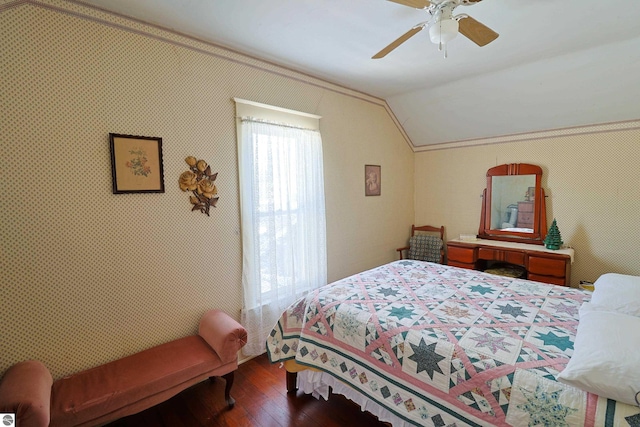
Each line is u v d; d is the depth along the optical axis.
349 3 1.78
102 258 1.84
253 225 2.50
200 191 2.23
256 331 2.57
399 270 2.66
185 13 1.87
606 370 1.07
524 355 1.33
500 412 1.22
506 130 3.55
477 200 3.91
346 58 2.56
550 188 3.37
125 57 1.88
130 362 1.84
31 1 1.56
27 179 1.59
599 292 1.77
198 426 1.82
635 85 2.56
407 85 3.28
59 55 1.65
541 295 2.02
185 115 2.15
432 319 1.70
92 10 1.75
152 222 2.03
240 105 2.42
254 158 2.48
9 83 1.52
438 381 1.41
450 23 1.51
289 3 1.77
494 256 3.44
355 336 1.75
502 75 2.92
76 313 1.76
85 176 1.76
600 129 3.02
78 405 1.48
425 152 4.33
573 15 1.93
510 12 1.90
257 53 2.45
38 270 1.64
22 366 1.52
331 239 3.29
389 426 1.78
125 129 1.89
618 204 2.97
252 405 2.00
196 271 2.25
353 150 3.47
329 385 1.94
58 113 1.66
